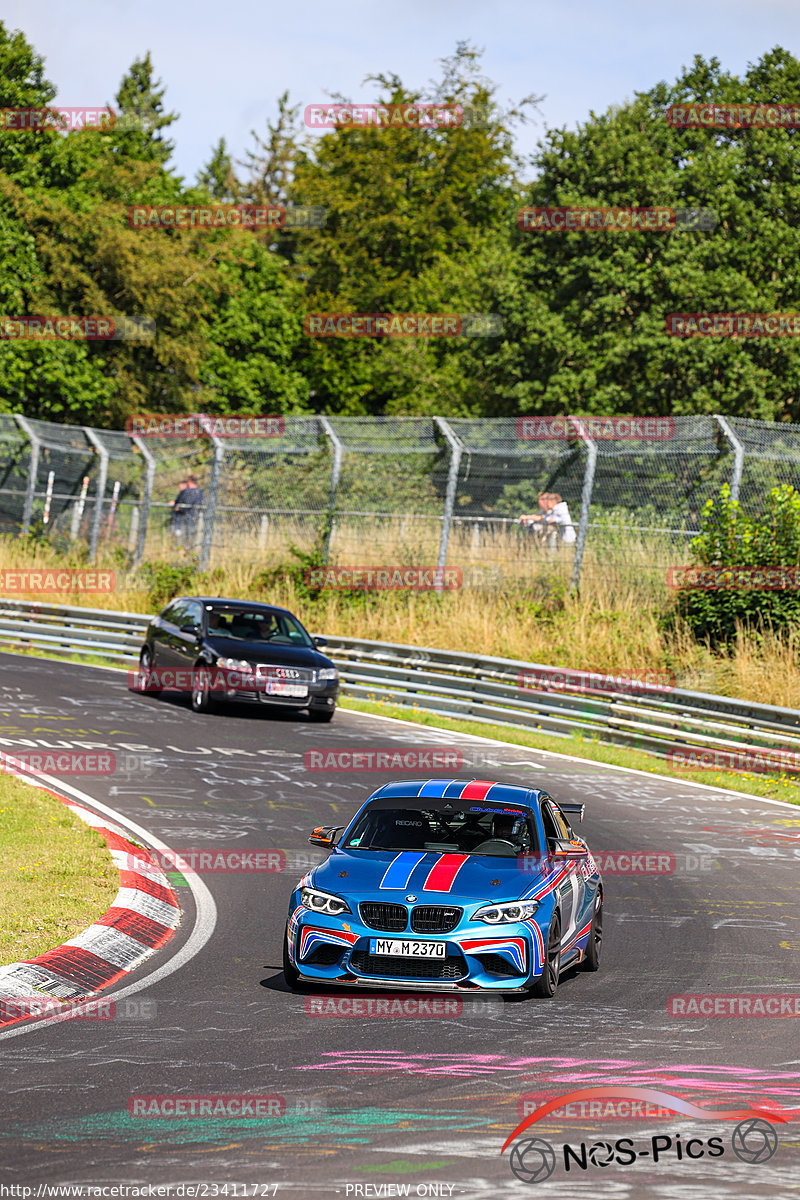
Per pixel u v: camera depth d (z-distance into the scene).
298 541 83.38
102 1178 14.88
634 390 100.62
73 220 118.75
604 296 101.50
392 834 27.22
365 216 165.62
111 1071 19.17
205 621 61.06
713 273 99.06
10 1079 18.62
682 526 73.69
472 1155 16.00
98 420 123.62
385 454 83.94
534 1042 21.56
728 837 41.94
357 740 55.03
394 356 138.75
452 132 169.50
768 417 95.12
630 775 52.22
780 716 53.72
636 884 35.44
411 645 67.75
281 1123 17.02
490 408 109.75
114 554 89.12
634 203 103.81
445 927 24.28
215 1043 20.92
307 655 59.72
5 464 101.31
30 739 49.56
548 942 24.77
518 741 58.12
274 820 40.12
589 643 66.94
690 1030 22.55
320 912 24.77
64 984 24.08
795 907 33.38
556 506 75.00
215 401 141.75
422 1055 20.61
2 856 32.16
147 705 59.81
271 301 152.62
